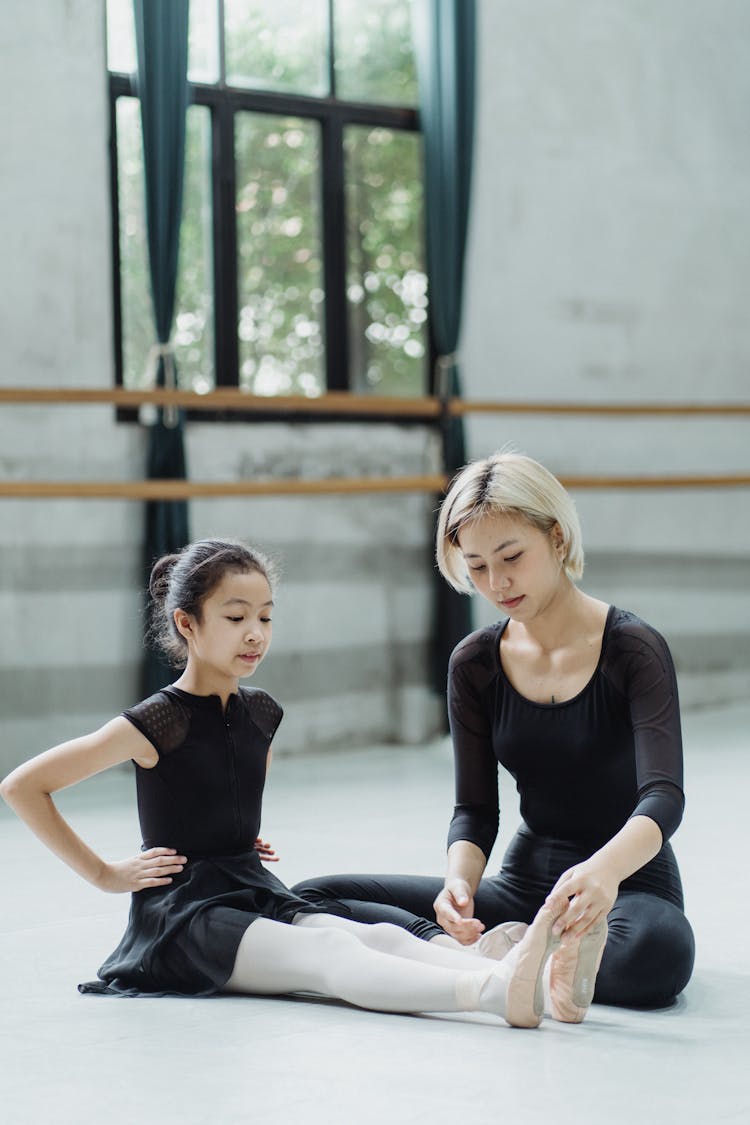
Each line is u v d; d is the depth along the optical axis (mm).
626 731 2908
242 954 2801
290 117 7340
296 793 5957
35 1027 2670
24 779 2824
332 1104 2189
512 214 7926
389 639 7559
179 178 6715
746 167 8812
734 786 5859
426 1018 2684
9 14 6426
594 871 2521
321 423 7344
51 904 3936
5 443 6480
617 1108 2166
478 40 7746
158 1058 2447
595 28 8203
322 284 7445
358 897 3158
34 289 6512
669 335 8516
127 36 6793
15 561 6492
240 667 2947
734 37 8750
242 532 7129
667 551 8547
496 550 2834
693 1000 2846
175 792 2939
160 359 6793
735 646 8805
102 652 6688
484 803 3092
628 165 8336
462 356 7773
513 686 3014
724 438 8750
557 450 8133
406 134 7680
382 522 7543
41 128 6504
